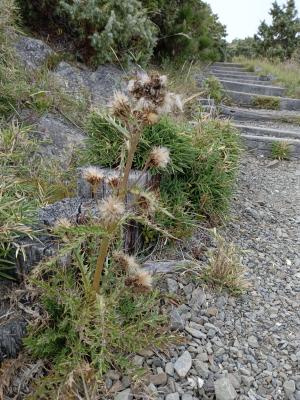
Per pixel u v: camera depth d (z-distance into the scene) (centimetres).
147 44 504
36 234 181
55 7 456
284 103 702
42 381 143
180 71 663
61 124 373
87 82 448
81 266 157
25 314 165
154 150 142
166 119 263
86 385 148
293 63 1130
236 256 256
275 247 288
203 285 226
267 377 180
